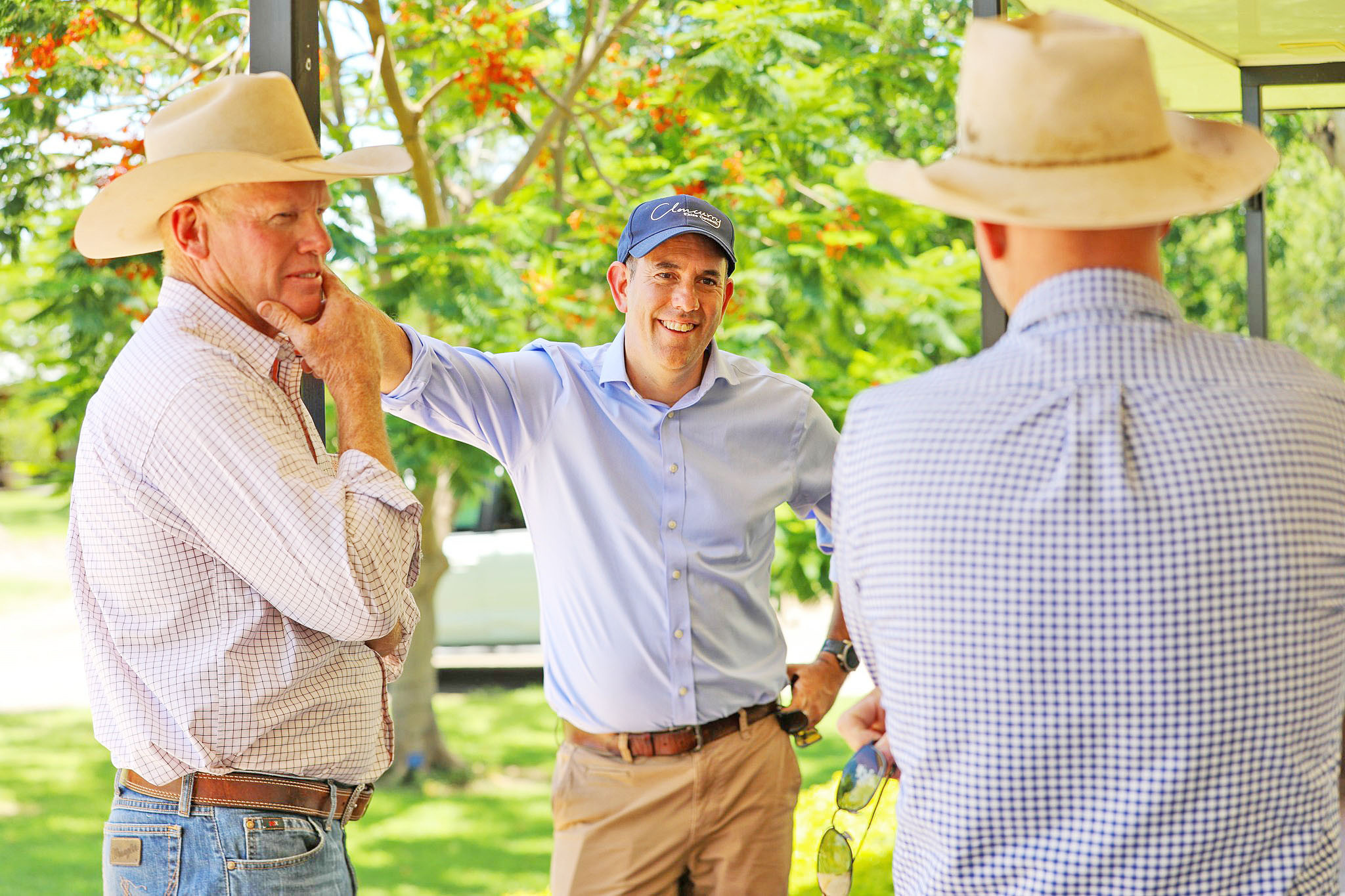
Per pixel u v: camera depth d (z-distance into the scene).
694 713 2.53
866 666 1.42
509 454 2.61
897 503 1.28
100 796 8.04
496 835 7.21
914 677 1.29
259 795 1.83
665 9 7.24
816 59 6.53
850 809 1.71
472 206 7.89
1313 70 3.86
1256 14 3.27
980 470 1.24
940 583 1.25
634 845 2.54
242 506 1.76
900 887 1.36
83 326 5.55
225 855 1.81
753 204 6.22
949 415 1.28
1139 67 1.29
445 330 6.52
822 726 9.33
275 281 1.90
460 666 11.80
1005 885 1.26
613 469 2.54
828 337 6.81
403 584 1.85
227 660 1.80
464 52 6.10
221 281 1.90
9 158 5.47
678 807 2.54
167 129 1.90
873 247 6.23
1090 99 1.27
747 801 2.58
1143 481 1.20
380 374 1.96
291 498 1.75
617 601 2.53
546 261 6.31
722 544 2.57
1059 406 1.24
